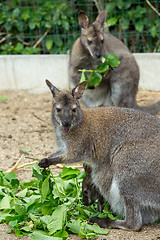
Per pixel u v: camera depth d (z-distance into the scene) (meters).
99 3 14.91
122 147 6.13
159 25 14.61
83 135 6.51
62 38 15.12
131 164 5.98
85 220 6.14
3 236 5.81
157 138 6.04
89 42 10.80
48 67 14.08
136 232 5.93
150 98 12.90
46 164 6.45
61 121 6.52
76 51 11.20
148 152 5.94
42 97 13.59
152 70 13.70
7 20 14.70
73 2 14.83
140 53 13.87
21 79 14.22
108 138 6.34
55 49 15.04
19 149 9.32
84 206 6.66
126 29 15.04
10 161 8.82
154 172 5.88
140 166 5.92
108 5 14.62
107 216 6.32
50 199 6.37
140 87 13.99
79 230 5.77
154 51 14.83
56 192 6.50
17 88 14.30
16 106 12.66
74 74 11.34
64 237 5.71
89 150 6.55
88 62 11.14
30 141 10.00
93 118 6.58
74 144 6.56
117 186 6.07
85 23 11.05
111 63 8.60
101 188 6.48
